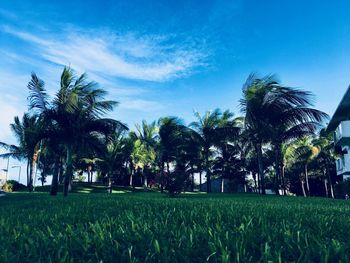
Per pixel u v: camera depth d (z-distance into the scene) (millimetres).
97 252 2262
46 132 17922
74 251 2361
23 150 38062
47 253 2293
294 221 3721
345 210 6148
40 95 17656
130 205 6625
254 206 6676
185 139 40156
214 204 7102
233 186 49719
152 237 2609
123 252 2180
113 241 2564
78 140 18016
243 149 44062
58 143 18203
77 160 44031
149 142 44469
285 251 2203
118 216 4336
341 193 26781
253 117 26125
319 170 52969
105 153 19625
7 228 3422
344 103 23797
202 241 2529
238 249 2205
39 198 13250
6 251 2236
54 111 17453
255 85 26844
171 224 3441
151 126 45844
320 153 45719
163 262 2018
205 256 2121
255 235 2750
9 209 7160
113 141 19625
